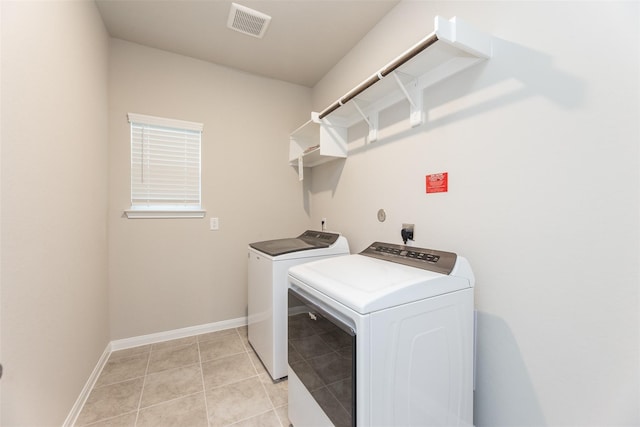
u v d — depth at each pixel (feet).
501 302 3.89
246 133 9.19
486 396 4.08
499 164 3.90
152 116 7.79
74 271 4.97
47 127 3.99
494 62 3.95
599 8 2.93
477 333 4.21
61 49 4.44
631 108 2.72
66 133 4.63
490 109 4.01
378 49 6.61
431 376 3.46
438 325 3.52
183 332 8.29
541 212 3.43
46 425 3.93
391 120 6.00
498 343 3.92
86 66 5.58
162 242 8.02
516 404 3.71
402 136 5.70
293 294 4.54
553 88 3.31
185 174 8.33
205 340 8.08
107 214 7.23
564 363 3.24
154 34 7.24
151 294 7.90
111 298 7.42
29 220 3.52
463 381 3.81
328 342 3.54
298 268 4.56
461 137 4.45
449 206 4.66
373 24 6.71
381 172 6.33
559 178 3.26
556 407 3.31
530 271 3.55
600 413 2.96
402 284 3.31
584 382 3.07
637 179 2.68
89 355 5.78
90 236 5.87
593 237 2.98
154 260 7.93
